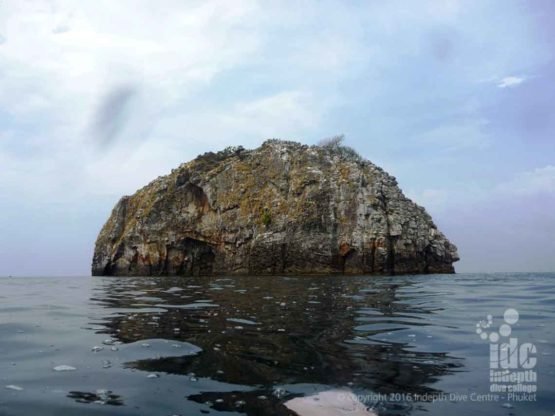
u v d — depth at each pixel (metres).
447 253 43.03
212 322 8.38
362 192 41.25
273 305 11.25
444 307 10.57
